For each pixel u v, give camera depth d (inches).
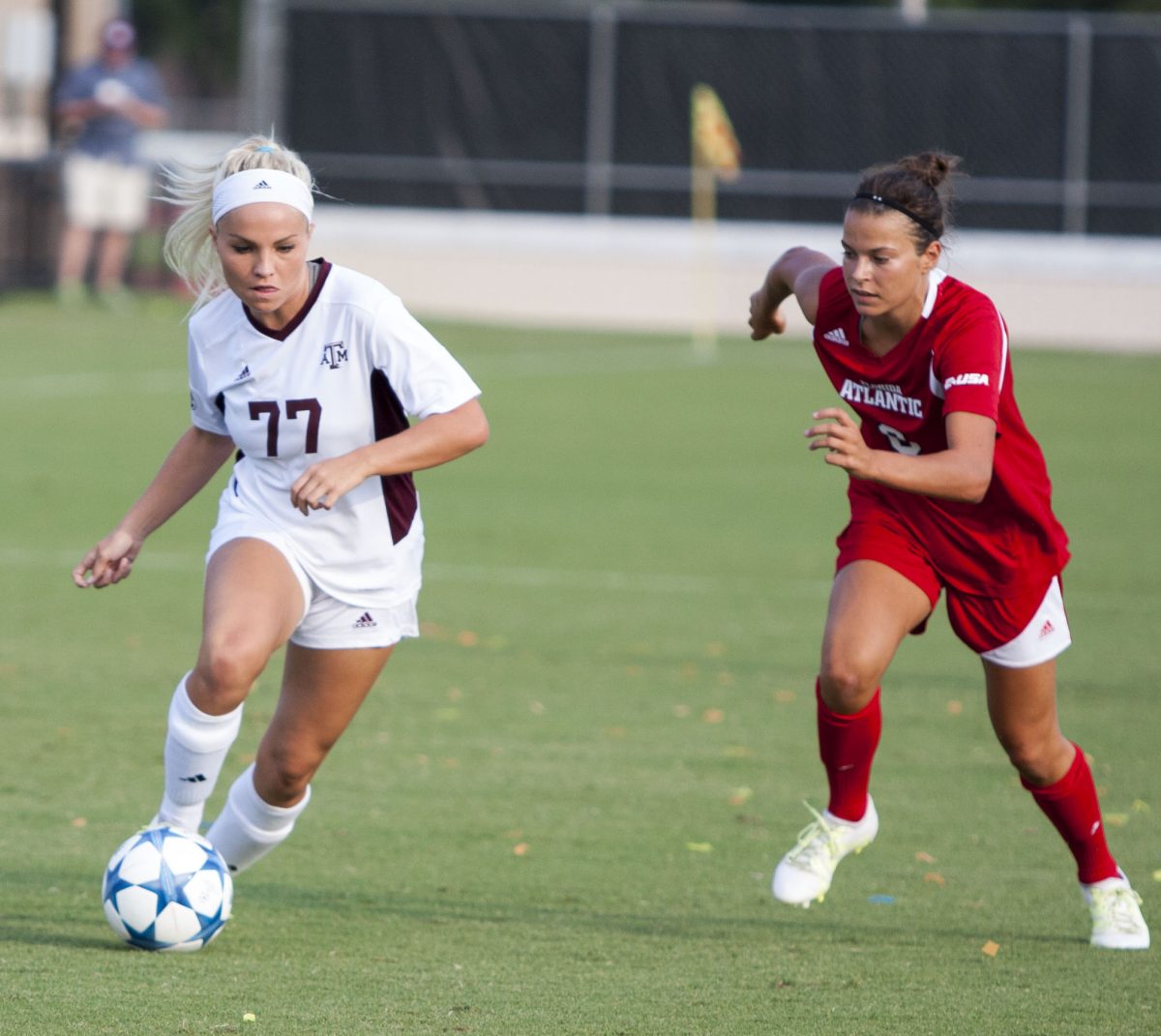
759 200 3789.4
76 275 3459.6
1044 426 2501.2
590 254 3786.9
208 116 7475.4
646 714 1071.6
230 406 640.4
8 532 1625.2
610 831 836.6
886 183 619.2
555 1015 578.9
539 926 690.8
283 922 687.1
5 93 4483.3
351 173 3801.7
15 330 3134.8
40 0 4284.0
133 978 605.6
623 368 3090.6
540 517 1797.5
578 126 3786.9
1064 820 681.0
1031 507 647.8
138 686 1099.9
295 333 626.5
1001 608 663.1
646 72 3769.7
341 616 648.4
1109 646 1289.4
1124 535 1747.0
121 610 1327.5
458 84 3779.5
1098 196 3735.2
